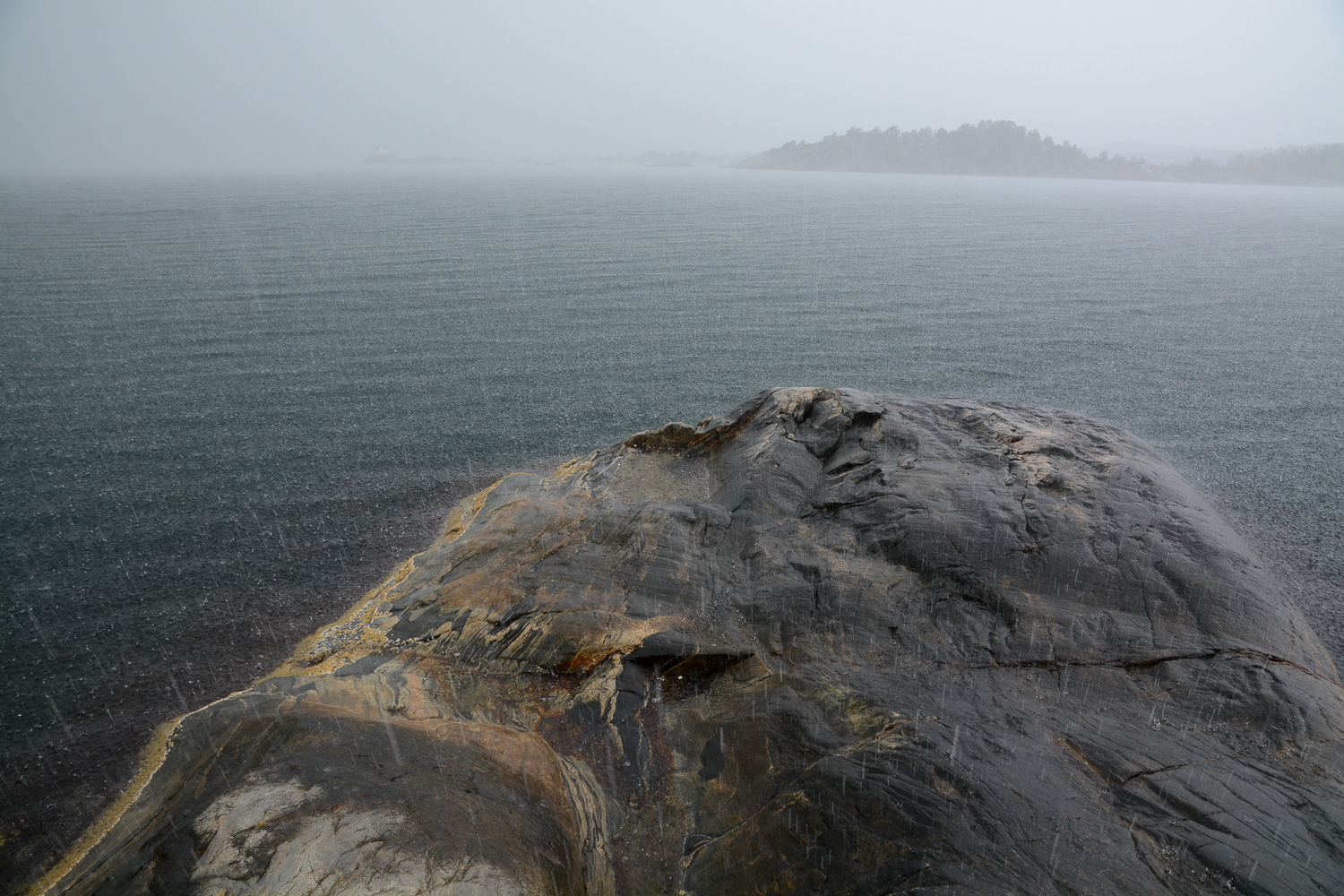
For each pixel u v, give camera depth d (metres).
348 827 3.71
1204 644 5.46
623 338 19.81
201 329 19.89
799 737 4.94
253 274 27.94
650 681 6.05
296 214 54.12
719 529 7.70
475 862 3.59
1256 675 5.11
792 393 9.78
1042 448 8.07
